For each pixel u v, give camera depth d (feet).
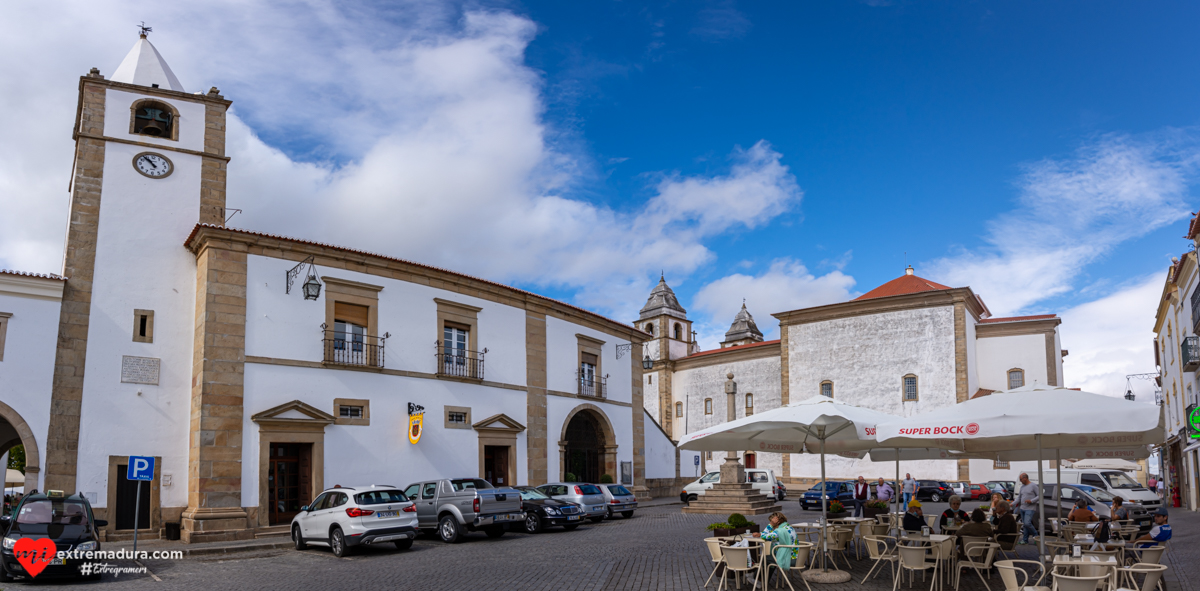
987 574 39.37
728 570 39.50
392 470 76.02
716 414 178.29
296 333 71.72
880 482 86.53
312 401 71.56
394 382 77.92
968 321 142.20
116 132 71.97
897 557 39.37
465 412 84.38
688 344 207.92
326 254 74.69
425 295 82.64
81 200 68.85
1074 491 71.20
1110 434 37.47
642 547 55.42
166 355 69.36
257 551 58.08
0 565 43.37
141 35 79.30
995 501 48.16
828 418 43.73
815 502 97.30
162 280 70.85
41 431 62.90
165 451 67.51
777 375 167.02
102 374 66.28
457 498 62.34
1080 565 31.45
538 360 95.40
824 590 38.73
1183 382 96.48
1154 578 30.50
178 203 73.41
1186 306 89.66
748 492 94.07
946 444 48.49
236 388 67.21
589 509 76.89
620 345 113.09
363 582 42.14
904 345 142.61
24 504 45.80
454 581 41.70
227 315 67.92
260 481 67.10
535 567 46.24
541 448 93.56
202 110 76.84
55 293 65.67
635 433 113.39
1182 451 102.12
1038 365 140.67
